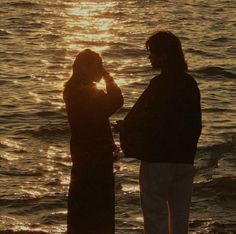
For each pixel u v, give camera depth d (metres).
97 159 8.87
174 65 8.38
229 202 12.95
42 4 45.38
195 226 11.80
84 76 8.91
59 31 36.44
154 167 8.34
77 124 8.86
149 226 8.42
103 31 37.22
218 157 15.62
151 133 8.30
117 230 11.62
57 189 13.68
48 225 11.89
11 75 25.55
